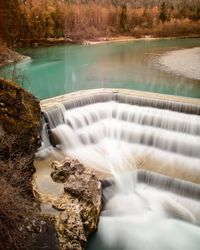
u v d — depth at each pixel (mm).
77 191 9992
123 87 23312
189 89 22891
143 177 13250
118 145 16047
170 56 38938
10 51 33750
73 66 31500
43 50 43969
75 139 15555
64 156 14203
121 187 12492
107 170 13219
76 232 8922
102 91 18609
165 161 14469
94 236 10445
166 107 16812
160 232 10969
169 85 23969
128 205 11922
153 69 30203
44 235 7238
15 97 10148
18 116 10164
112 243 10406
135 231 10922
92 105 17594
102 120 17406
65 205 9500
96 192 10805
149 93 18391
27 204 7645
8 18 39156
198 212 11805
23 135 10133
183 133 15844
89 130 16438
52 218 8883
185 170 13664
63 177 10875
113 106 17828
